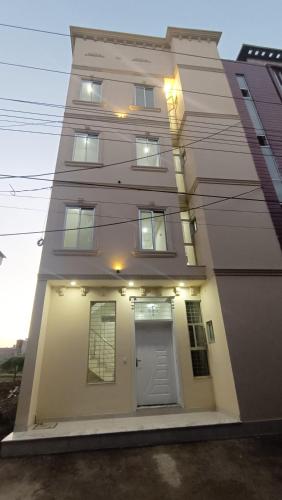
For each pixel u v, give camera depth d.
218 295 6.94
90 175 8.65
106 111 10.09
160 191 8.84
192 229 9.20
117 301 7.50
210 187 8.78
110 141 9.49
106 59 11.36
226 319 6.69
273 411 5.88
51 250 7.29
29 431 5.30
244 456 4.64
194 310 8.00
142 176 9.03
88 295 7.40
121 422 5.88
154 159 9.68
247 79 12.29
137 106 10.45
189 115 10.30
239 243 7.88
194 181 9.05
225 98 10.95
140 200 8.59
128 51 11.78
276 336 6.65
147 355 7.30
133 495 3.62
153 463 4.46
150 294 7.76
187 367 7.15
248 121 10.89
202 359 7.41
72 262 7.21
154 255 7.75
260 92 12.02
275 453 4.74
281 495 3.55
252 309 6.89
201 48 12.20
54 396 6.26
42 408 6.11
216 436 5.44
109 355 6.98
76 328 6.97
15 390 8.91
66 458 4.66
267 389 6.06
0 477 4.09
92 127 9.61
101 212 8.13
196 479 3.96
